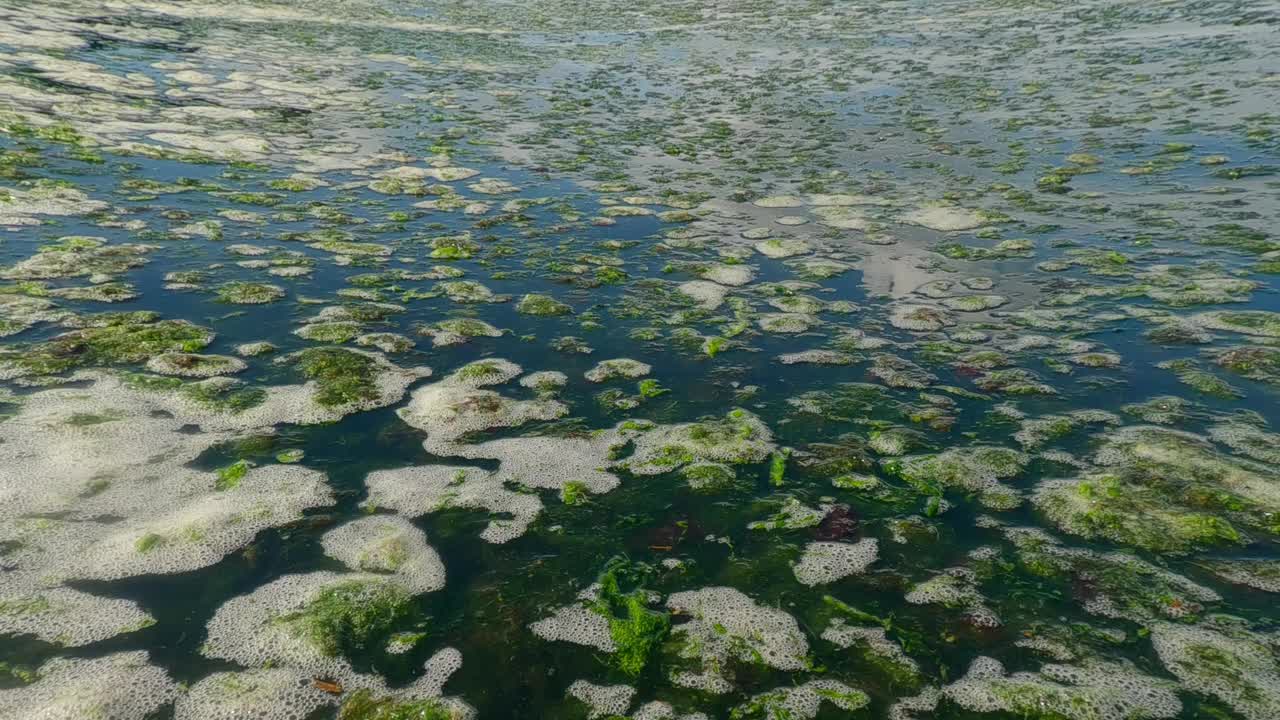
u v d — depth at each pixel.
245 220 16.42
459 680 5.73
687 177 22.28
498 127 27.31
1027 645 6.16
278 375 10.13
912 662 6.00
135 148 20.38
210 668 5.66
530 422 9.48
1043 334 12.47
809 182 21.89
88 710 5.19
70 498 7.32
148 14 41.19
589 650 6.07
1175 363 11.23
